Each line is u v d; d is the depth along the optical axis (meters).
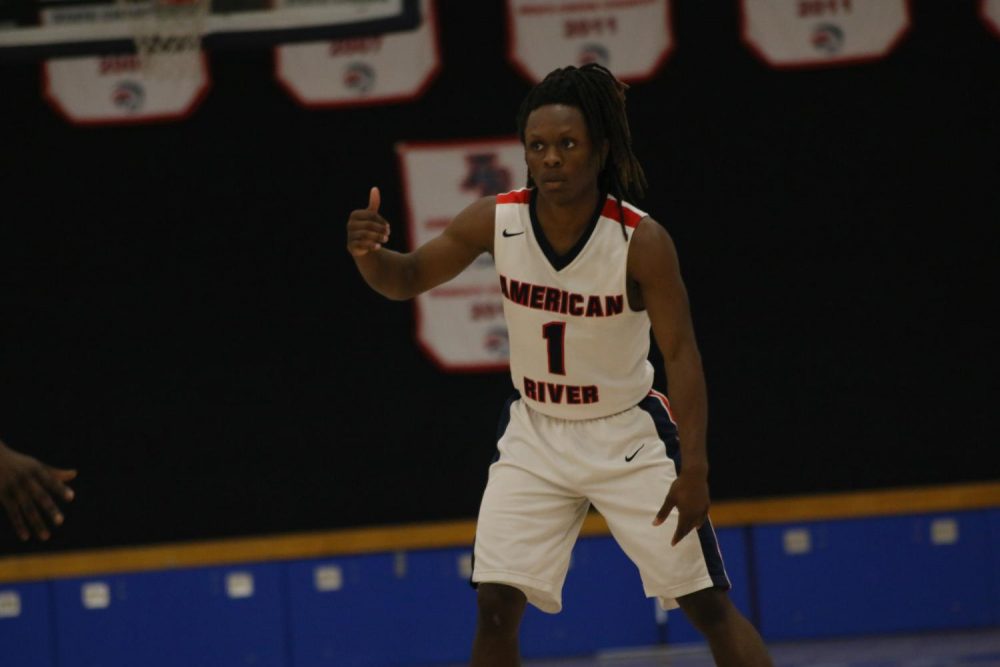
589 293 9.77
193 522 21.25
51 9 17.97
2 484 7.73
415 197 21.16
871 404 21.03
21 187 21.16
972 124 20.97
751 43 21.03
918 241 20.98
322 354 21.23
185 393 21.25
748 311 21.05
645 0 21.05
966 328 20.98
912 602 20.81
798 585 20.89
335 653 20.89
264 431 21.27
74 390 21.20
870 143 20.97
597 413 10.19
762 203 21.05
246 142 21.16
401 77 21.12
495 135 21.12
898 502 20.81
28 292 21.19
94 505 21.20
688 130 21.05
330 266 21.20
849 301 21.05
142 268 21.20
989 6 20.89
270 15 17.88
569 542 10.34
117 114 21.12
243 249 21.20
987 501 20.75
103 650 20.83
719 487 21.12
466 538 20.91
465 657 20.86
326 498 21.28
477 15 21.11
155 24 17.94
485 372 21.22
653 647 20.81
